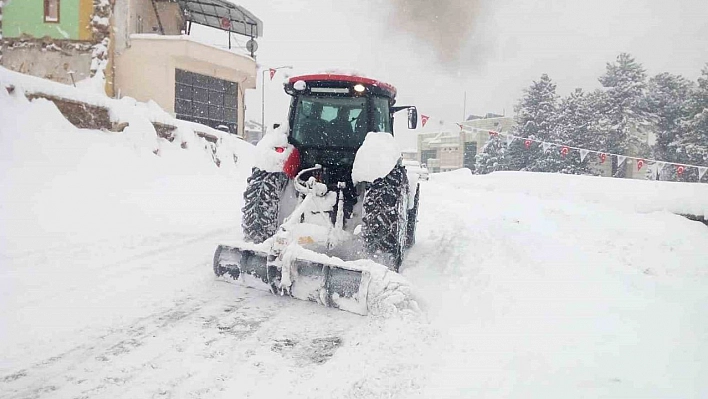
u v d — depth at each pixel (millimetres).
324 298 3871
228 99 20266
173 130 11680
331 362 2973
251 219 4699
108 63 16703
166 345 3143
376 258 4500
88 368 2795
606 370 2828
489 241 6500
